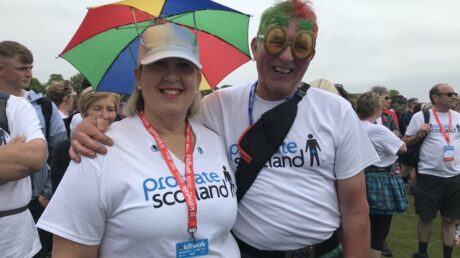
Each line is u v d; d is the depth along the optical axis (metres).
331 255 2.03
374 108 4.45
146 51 1.67
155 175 1.61
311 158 1.95
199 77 1.85
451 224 5.14
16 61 3.63
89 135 1.61
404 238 6.26
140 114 1.81
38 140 2.35
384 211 4.11
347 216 2.04
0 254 2.32
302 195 1.93
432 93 5.34
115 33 1.87
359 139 2.03
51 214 1.54
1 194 2.30
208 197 1.66
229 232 1.82
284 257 1.96
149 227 1.52
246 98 2.10
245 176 1.95
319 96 2.06
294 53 1.89
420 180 5.27
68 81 5.82
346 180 2.01
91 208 1.53
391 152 4.13
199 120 2.09
